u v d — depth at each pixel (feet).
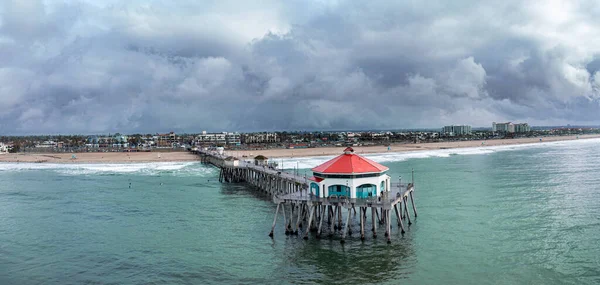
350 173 177.99
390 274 137.39
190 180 382.83
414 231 183.52
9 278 139.33
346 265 145.38
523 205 232.12
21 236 189.88
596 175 352.49
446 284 129.39
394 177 368.89
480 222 197.36
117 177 412.98
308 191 203.51
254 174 339.36
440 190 287.48
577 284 127.85
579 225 189.06
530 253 154.61
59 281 136.36
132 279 137.18
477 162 516.32
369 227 190.39
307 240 173.37
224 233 188.44
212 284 132.26
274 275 138.41
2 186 353.51
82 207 253.85
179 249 167.02
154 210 241.55
